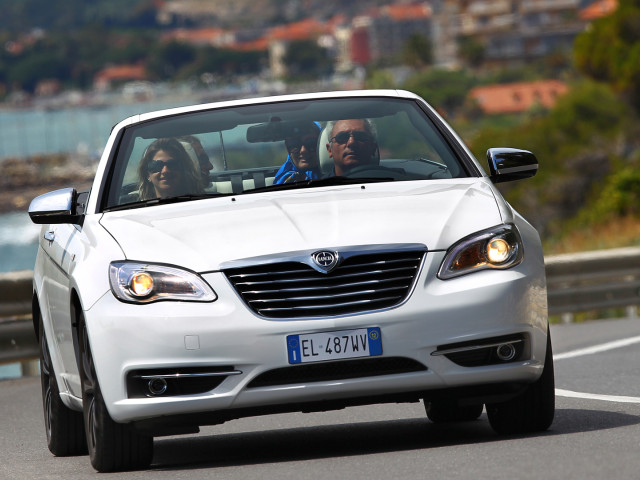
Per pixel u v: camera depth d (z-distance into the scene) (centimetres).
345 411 2842
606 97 18350
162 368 1908
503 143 18425
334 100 2378
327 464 1878
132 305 1928
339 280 1905
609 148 17312
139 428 1955
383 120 2331
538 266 2012
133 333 1916
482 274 1944
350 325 1881
